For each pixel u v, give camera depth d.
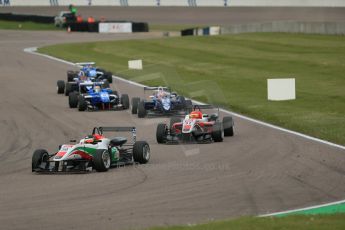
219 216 49.34
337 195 55.72
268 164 69.00
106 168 66.94
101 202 53.94
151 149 79.50
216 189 58.12
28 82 162.50
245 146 79.88
